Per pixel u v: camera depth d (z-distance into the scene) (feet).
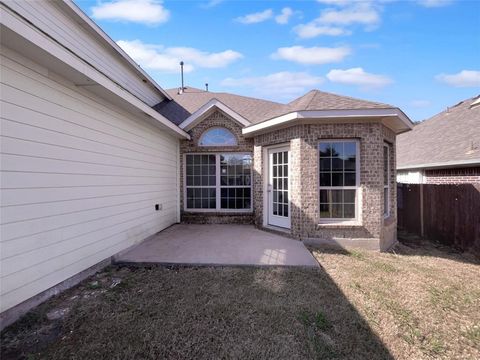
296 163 22.12
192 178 30.89
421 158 34.86
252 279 14.37
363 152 21.11
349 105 20.93
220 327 9.91
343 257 18.70
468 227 21.95
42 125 11.98
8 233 10.25
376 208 21.08
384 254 20.11
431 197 26.43
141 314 10.74
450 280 15.07
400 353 8.89
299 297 12.37
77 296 12.37
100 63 25.61
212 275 14.85
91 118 15.46
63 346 8.82
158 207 25.03
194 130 30.17
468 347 9.35
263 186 26.35
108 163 17.12
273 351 8.71
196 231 25.75
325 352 8.74
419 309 11.76
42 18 18.74
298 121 21.61
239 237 23.16
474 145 28.14
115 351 8.54
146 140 22.67
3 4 8.70
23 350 8.64
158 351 8.62
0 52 10.05
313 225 21.57
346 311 11.27
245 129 26.89
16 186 10.64
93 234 15.47
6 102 10.28
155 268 16.19
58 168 12.89
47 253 12.10
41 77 11.94
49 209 12.29
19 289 10.64
